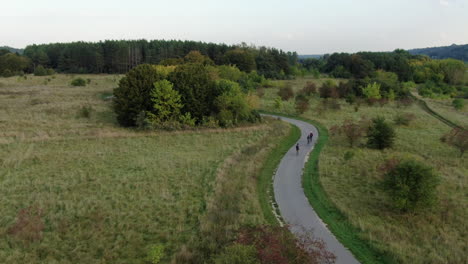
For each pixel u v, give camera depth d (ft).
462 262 55.83
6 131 138.41
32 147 119.03
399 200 71.61
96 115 184.24
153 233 64.75
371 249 60.29
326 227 68.64
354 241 63.10
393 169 78.18
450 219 71.26
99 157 112.88
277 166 110.63
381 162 110.01
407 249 59.26
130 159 112.06
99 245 59.62
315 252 51.13
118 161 109.50
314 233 65.82
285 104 247.29
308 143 141.49
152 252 54.19
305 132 165.27
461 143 120.06
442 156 120.88
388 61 463.01
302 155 123.85
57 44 547.90
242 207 76.07
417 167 73.82
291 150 131.75
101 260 55.31
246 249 47.24
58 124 156.76
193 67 186.91
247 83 277.85
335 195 84.07
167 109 162.91
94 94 252.42
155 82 166.40
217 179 92.79
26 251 57.11
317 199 83.10
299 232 65.67
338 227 68.64
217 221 69.00
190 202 78.54
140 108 162.71
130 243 60.90
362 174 97.86
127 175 95.45
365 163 109.40
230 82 177.58
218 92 175.42
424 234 65.16
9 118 160.35
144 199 79.61
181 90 170.19
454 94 325.21
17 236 60.59
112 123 169.99
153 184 89.10
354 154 117.39
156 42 524.11
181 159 113.09
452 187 89.51
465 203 79.46
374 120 135.54
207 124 163.94
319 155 121.80
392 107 242.37
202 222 68.08
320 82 385.70
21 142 124.47
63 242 60.54
